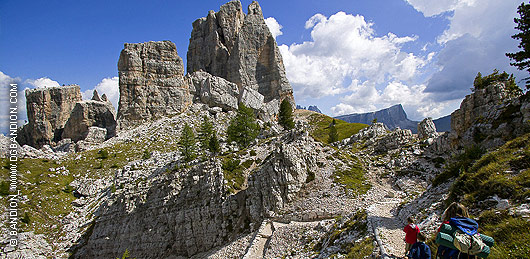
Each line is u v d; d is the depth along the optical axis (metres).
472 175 22.61
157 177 68.25
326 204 44.66
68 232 73.75
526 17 38.94
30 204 81.12
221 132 136.00
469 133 52.78
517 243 12.75
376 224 27.38
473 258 9.71
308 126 159.38
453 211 11.03
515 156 20.95
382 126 86.75
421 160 56.12
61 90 185.00
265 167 53.44
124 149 123.25
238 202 53.38
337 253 26.66
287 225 43.16
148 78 162.50
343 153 59.53
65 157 118.31
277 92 197.12
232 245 46.97
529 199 15.70
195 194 58.12
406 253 17.05
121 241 61.75
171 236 57.25
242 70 193.25
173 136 134.62
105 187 94.69
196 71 196.12
